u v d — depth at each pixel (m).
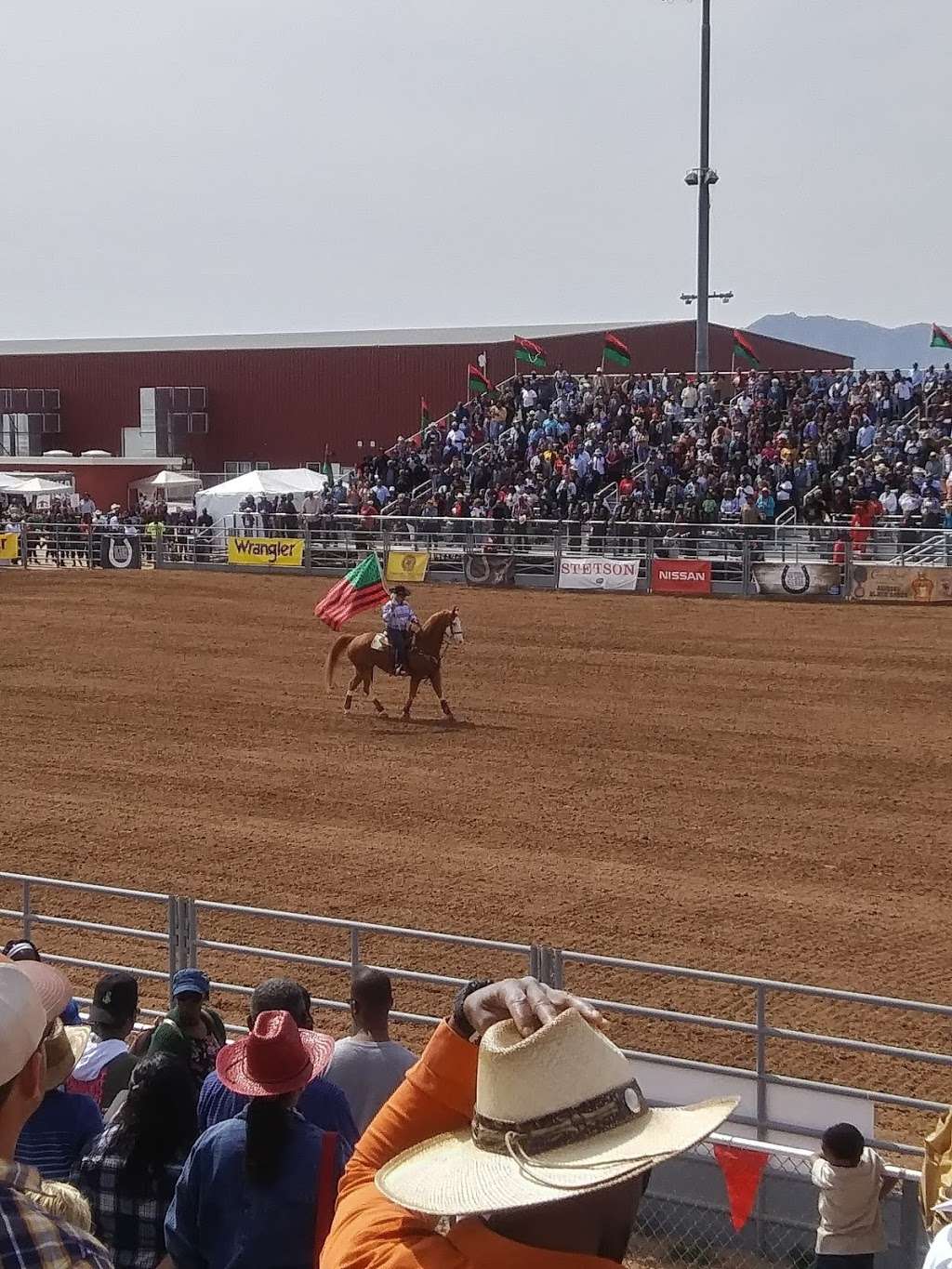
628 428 47.78
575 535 40.22
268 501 48.06
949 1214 3.65
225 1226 4.55
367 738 22.92
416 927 14.07
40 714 25.03
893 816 18.16
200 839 17.33
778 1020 11.77
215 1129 4.70
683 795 19.25
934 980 12.59
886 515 38.81
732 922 14.12
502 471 46.47
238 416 67.44
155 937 11.28
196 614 36.00
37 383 70.19
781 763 21.05
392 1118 2.87
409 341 69.69
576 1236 2.34
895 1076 10.74
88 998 12.12
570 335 67.69
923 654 29.53
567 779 20.16
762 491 40.66
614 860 16.30
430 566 41.41
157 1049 6.37
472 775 20.42
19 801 19.25
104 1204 5.29
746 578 37.38
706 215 47.06
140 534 46.12
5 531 47.22
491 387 56.31
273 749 22.22
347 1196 2.78
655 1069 9.05
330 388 66.12
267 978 12.86
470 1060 2.83
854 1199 7.27
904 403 45.66
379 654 24.30
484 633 32.62
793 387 48.25
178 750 22.22
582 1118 2.30
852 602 36.00
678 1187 8.13
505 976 12.83
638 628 33.03
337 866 16.19
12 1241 2.61
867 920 14.16
